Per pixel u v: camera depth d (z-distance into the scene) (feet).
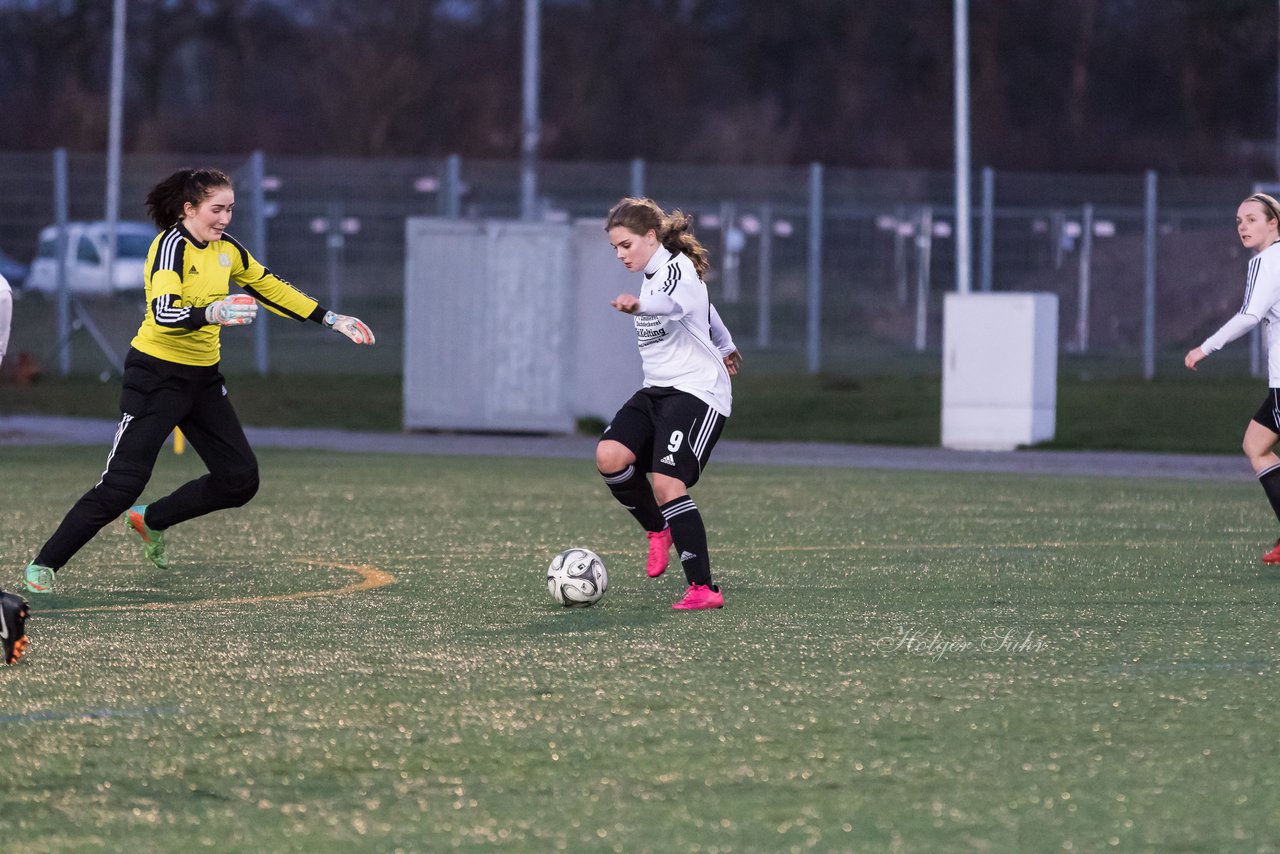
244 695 72.69
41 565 97.04
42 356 325.01
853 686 74.54
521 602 99.09
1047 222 354.33
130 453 97.45
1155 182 347.36
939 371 340.39
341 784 59.21
